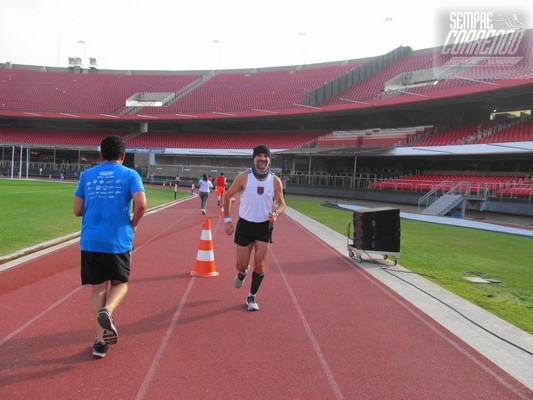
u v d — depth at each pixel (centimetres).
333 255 946
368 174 3319
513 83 2609
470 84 3194
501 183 2383
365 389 345
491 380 367
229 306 545
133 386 334
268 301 575
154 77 6178
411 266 861
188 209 1991
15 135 5362
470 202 2500
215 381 347
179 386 337
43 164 5162
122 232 385
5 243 874
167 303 547
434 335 469
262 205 502
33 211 1441
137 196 386
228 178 4512
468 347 438
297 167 4197
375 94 4028
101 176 388
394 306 573
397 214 858
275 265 818
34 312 491
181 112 5100
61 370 355
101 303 387
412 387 351
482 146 2614
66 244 908
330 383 352
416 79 4031
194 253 898
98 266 385
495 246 1256
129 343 416
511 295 662
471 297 638
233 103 5031
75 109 5438
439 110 3538
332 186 3531
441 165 3397
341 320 509
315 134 4497
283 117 4291
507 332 484
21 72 6203
